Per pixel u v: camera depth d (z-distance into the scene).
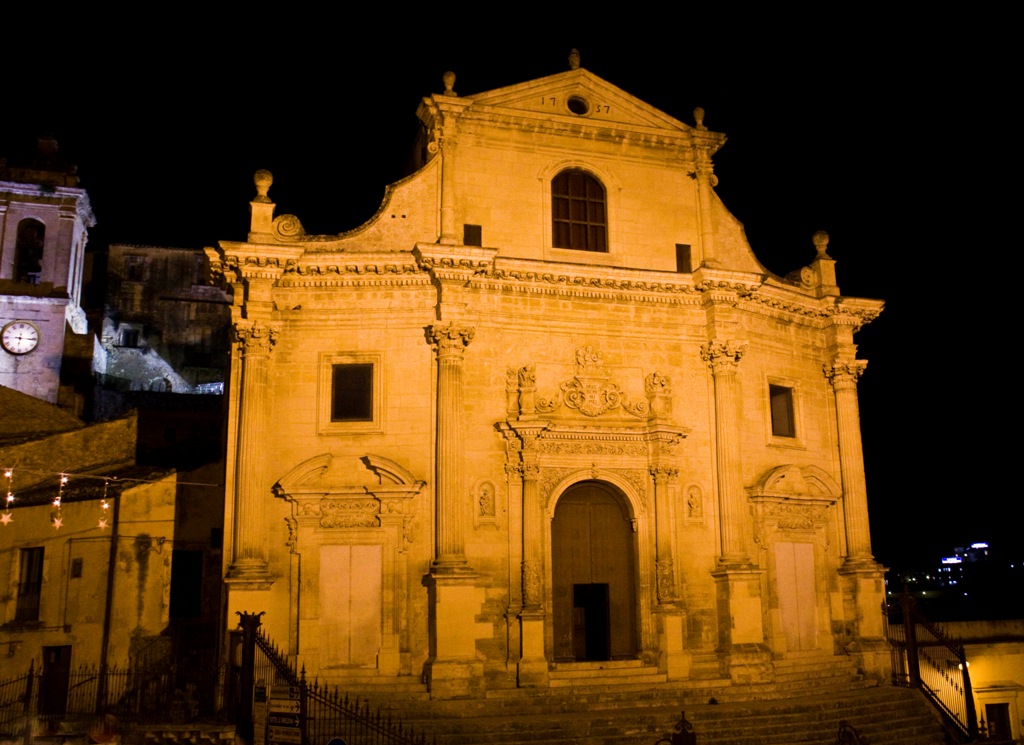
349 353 28.64
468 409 28.62
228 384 31.44
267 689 23.59
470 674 26.30
